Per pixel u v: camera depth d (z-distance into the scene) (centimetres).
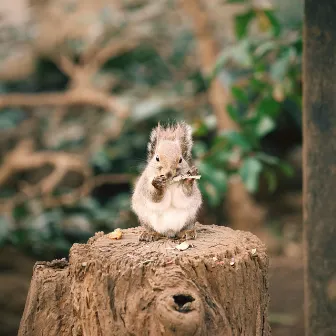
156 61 1121
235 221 1013
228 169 757
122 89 1096
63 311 432
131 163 1023
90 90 986
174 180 418
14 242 846
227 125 891
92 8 1115
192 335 349
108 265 387
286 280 776
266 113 702
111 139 1023
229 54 709
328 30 418
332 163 423
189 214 425
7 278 887
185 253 394
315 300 430
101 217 899
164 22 1108
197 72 1037
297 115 1020
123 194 976
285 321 693
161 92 1036
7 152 1085
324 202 426
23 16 1165
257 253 409
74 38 1091
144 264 381
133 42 1061
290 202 1129
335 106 421
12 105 988
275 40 714
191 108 1005
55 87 1190
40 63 1159
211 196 714
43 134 1092
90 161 967
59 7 1127
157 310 356
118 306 378
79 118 1106
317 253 429
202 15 934
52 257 907
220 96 894
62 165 941
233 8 1130
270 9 720
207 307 377
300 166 1149
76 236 912
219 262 387
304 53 426
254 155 709
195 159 713
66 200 905
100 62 1053
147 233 429
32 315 434
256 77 715
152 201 419
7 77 1155
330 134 422
